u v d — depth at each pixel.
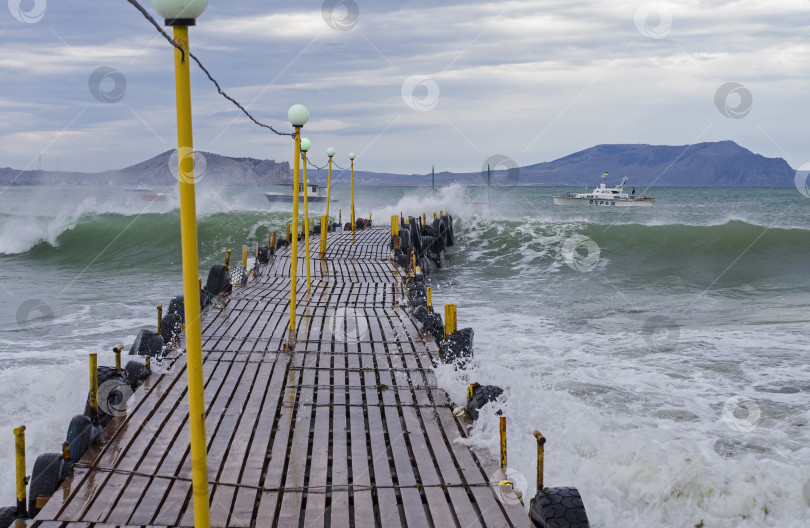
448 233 35.81
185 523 5.35
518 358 13.88
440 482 6.16
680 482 7.34
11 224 37.44
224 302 14.77
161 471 6.23
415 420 7.77
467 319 18.41
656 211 66.69
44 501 5.74
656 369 12.97
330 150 23.72
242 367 9.77
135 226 38.53
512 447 7.60
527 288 24.64
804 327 16.98
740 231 34.00
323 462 6.56
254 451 6.77
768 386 11.90
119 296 21.50
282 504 5.74
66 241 35.72
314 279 18.84
